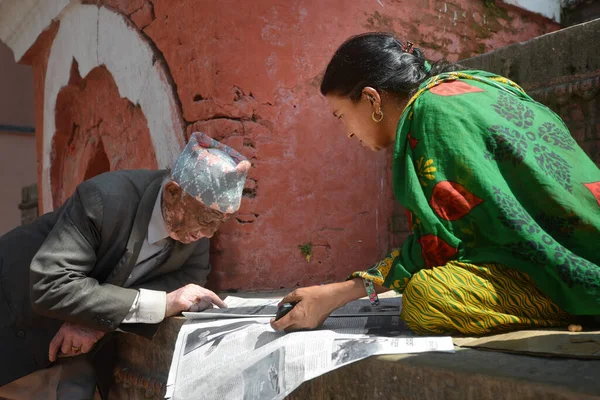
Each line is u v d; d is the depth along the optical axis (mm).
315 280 3023
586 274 1229
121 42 3744
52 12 4934
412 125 1463
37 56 5801
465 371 1081
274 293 2734
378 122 1646
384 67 1607
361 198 3230
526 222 1281
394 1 3469
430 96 1469
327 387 1381
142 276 2148
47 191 5613
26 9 5328
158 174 2182
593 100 2760
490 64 3148
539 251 1260
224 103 2805
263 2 2912
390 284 1467
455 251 1348
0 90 12086
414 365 1171
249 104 2865
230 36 2814
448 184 1356
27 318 2064
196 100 2938
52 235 1943
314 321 1543
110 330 1925
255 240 2854
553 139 1418
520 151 1344
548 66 2914
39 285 1860
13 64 12273
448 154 1369
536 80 2965
